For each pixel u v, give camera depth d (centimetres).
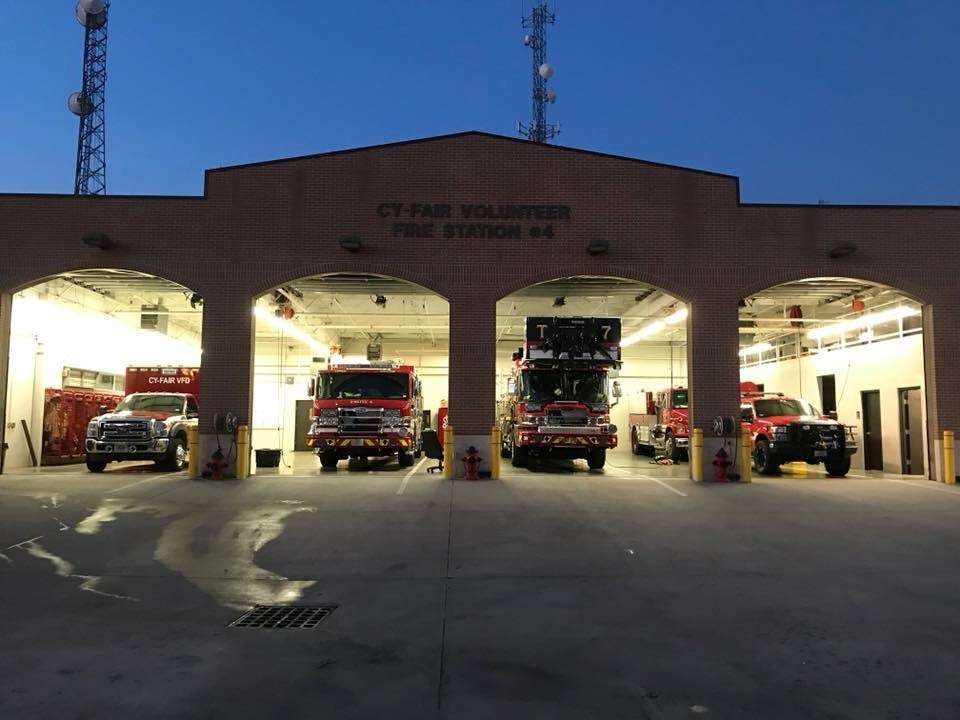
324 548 1039
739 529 1168
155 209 1766
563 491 1479
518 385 2142
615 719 488
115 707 499
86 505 1327
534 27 5175
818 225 1803
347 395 2023
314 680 554
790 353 2914
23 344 2106
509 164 1797
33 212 1753
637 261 1784
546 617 730
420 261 1769
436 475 1734
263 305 2269
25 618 718
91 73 4131
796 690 539
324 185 1781
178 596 809
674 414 2497
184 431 1995
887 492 1515
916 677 566
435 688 539
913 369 2097
